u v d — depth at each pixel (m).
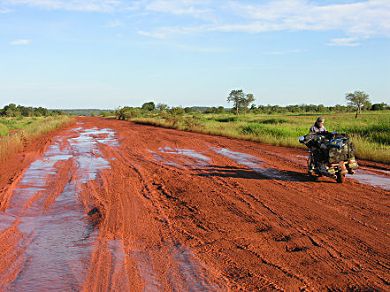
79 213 8.55
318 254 5.86
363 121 43.97
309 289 4.79
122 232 7.17
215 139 25.44
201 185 10.78
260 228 7.10
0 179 12.75
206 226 7.32
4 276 5.49
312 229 6.93
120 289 4.97
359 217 7.54
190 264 5.67
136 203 9.15
